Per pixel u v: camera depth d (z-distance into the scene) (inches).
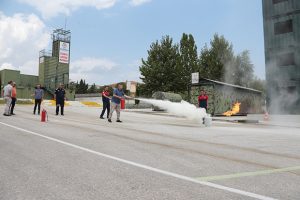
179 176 200.5
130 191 167.5
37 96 732.7
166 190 170.4
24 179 187.3
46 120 581.3
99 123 567.2
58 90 743.7
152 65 1726.1
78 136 373.7
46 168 214.2
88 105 1403.8
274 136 445.4
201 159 259.4
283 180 198.1
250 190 174.2
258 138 416.2
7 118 595.5
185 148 314.0
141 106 1380.4
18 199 153.1
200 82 1050.1
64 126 482.6
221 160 258.2
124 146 311.4
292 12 1127.0
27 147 293.3
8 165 222.2
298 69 1104.2
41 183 179.5
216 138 405.4
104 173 203.5
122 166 224.1
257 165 243.4
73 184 178.2
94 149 288.4
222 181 191.6
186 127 550.0
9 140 333.1
